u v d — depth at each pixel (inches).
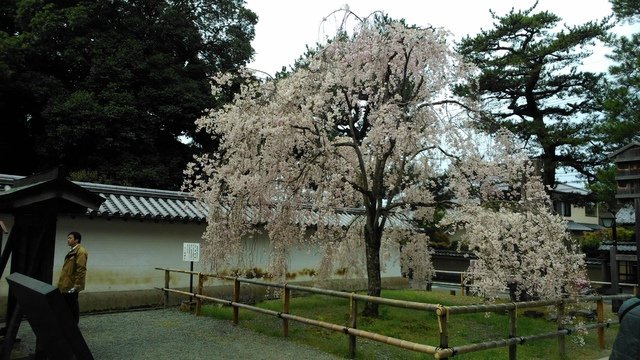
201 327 335.6
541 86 797.2
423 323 357.7
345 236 430.0
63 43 756.0
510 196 369.1
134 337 302.8
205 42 895.1
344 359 254.8
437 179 437.1
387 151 352.2
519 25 756.0
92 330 325.4
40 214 232.7
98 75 746.8
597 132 714.8
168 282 441.1
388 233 467.2
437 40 354.0
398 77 380.8
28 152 825.5
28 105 773.9
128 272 462.0
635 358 107.5
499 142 367.2
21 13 735.7
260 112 340.2
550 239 321.7
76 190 237.0
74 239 287.4
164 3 839.7
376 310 369.7
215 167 383.9
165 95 775.7
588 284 375.9
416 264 451.8
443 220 384.2
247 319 364.8
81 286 278.7
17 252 240.8
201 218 479.5
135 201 480.1
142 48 791.1
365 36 355.9
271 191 352.8
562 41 732.0
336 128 434.9
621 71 714.2
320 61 360.2
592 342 329.1
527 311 424.5
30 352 257.6
